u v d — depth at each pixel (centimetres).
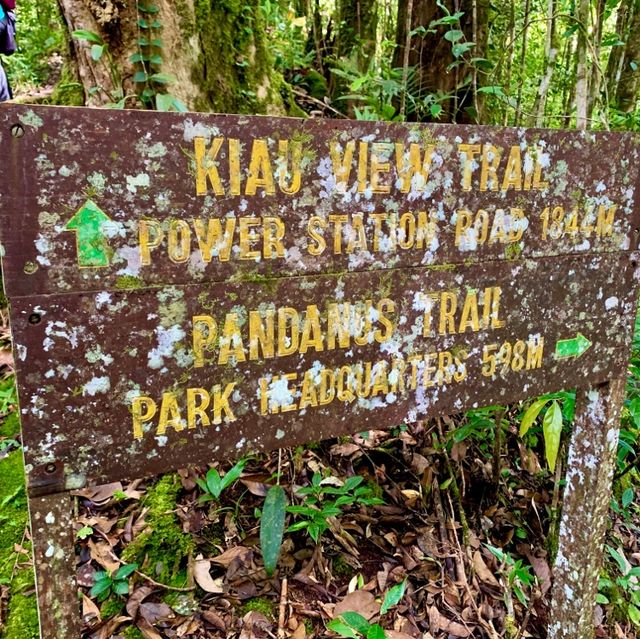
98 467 108
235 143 107
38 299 97
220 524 187
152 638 154
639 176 155
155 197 103
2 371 260
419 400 138
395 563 192
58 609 110
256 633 160
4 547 180
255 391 119
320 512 175
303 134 113
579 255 151
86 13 245
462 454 227
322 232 119
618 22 406
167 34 247
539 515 231
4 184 92
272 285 116
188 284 109
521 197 139
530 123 306
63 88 287
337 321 124
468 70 318
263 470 203
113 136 98
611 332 162
